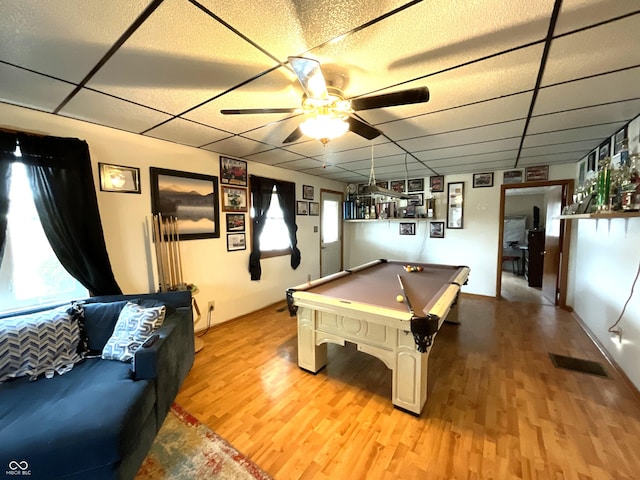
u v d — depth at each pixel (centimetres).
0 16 110
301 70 126
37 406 147
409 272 344
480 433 175
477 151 336
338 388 225
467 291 491
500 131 261
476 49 138
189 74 160
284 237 455
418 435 174
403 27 121
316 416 193
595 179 259
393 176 524
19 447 122
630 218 235
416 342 179
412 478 146
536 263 570
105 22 116
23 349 181
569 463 152
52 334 193
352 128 192
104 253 239
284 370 252
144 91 181
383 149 327
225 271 362
